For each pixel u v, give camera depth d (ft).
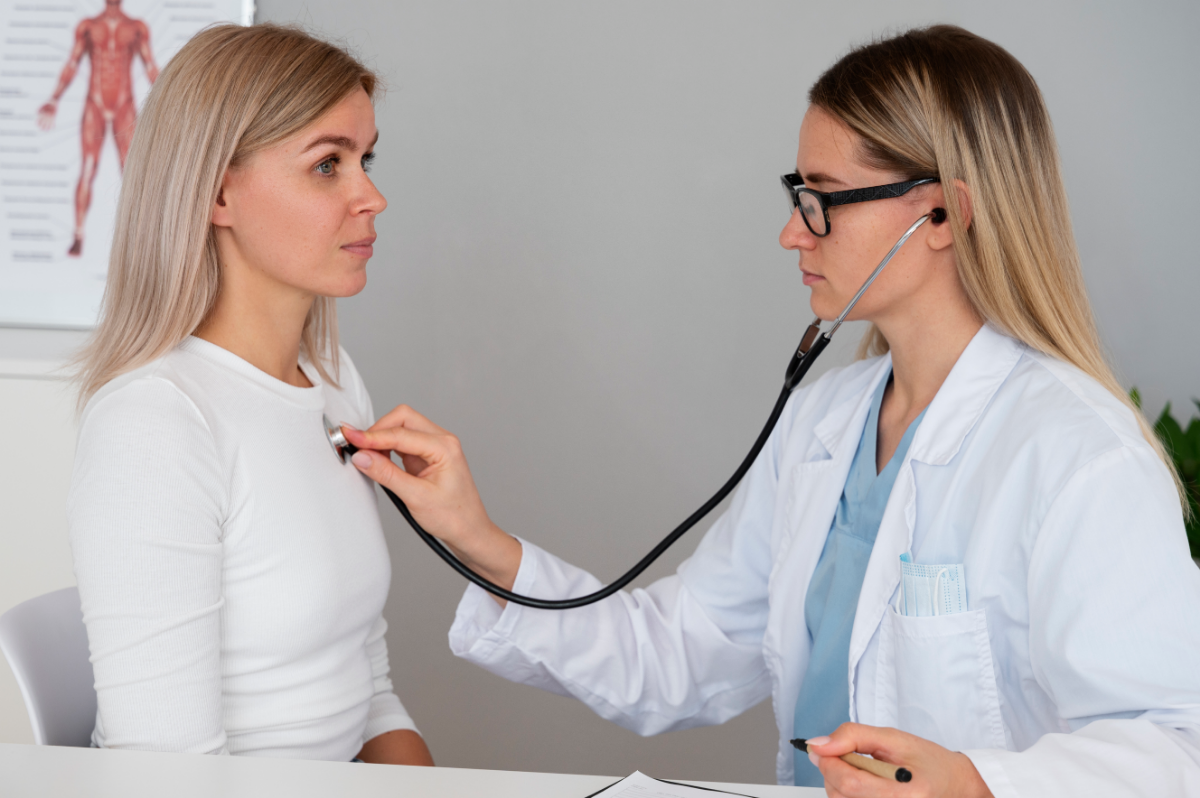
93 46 6.91
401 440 3.74
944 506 3.29
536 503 7.18
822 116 3.51
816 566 3.94
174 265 3.30
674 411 7.14
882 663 3.38
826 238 3.54
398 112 6.95
